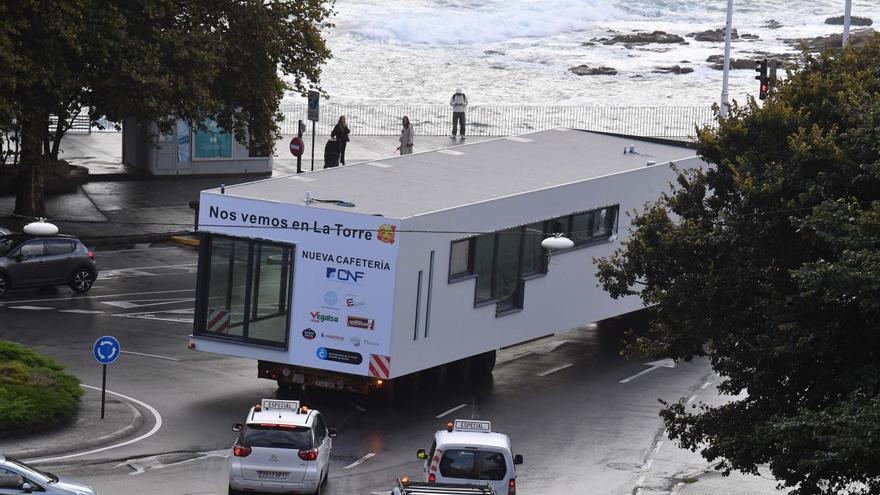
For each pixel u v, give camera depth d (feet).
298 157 369.71
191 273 313.73
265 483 175.94
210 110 335.88
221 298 227.61
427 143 462.19
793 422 137.18
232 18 339.36
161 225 345.72
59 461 192.85
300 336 223.10
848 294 138.10
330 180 249.55
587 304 270.26
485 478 173.37
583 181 263.29
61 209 353.10
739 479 209.67
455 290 232.94
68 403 209.97
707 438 169.99
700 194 185.16
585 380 260.62
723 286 168.25
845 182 160.35
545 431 227.40
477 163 279.08
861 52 190.49
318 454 178.91
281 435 176.86
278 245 223.10
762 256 166.71
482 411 235.81
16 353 220.84
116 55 306.76
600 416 238.27
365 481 193.36
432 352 229.45
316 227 220.84
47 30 295.07
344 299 220.43
